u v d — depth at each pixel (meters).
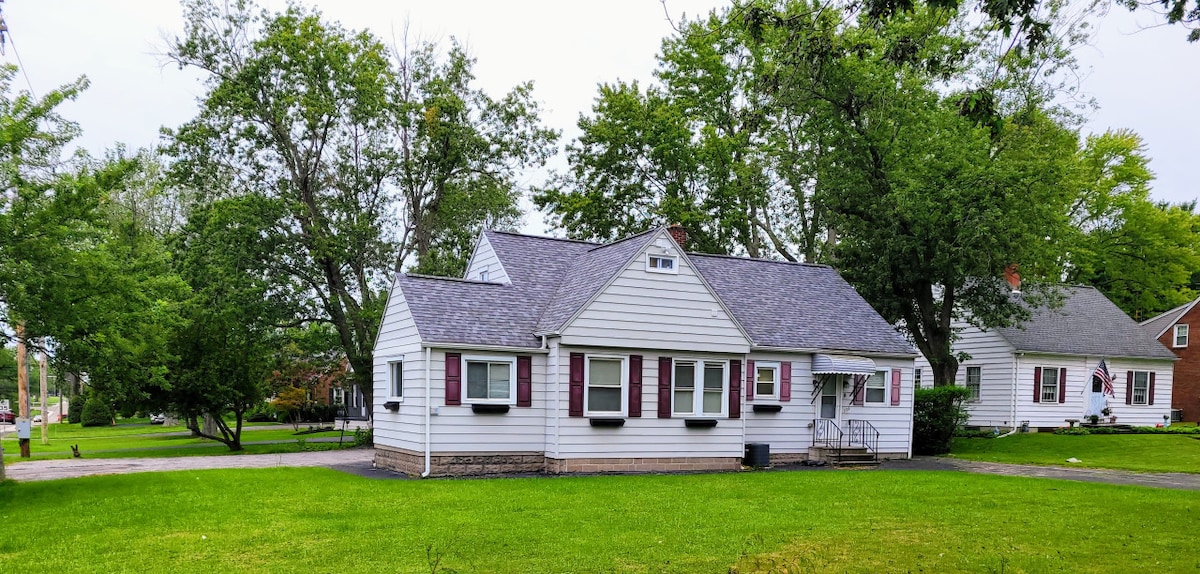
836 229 32.53
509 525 11.73
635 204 36.75
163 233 39.44
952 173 25.61
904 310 30.31
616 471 19.39
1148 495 14.98
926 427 26.23
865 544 10.51
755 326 22.78
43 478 17.36
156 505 13.43
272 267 31.17
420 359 18.66
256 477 17.09
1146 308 51.12
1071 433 30.89
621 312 19.50
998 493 15.30
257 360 30.61
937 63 11.07
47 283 14.50
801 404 22.73
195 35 30.33
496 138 34.78
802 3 18.94
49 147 15.55
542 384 19.61
